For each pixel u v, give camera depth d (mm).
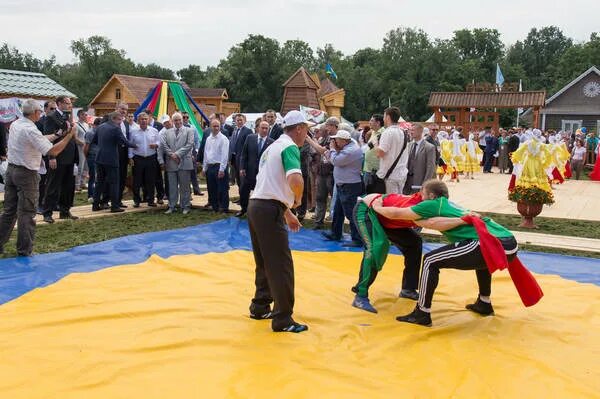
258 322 5531
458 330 5496
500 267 5301
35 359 4477
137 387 4066
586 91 51594
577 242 9633
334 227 9562
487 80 87250
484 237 5383
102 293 6305
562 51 121250
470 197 16062
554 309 6188
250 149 11070
